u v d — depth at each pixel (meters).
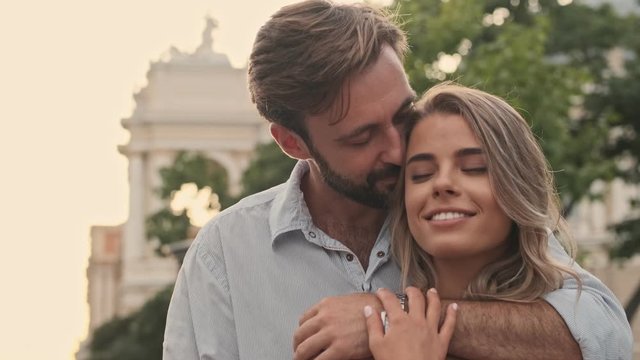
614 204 34.81
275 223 3.46
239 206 3.58
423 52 15.88
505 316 3.07
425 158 3.24
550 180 3.32
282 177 24.38
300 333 3.13
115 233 60.00
